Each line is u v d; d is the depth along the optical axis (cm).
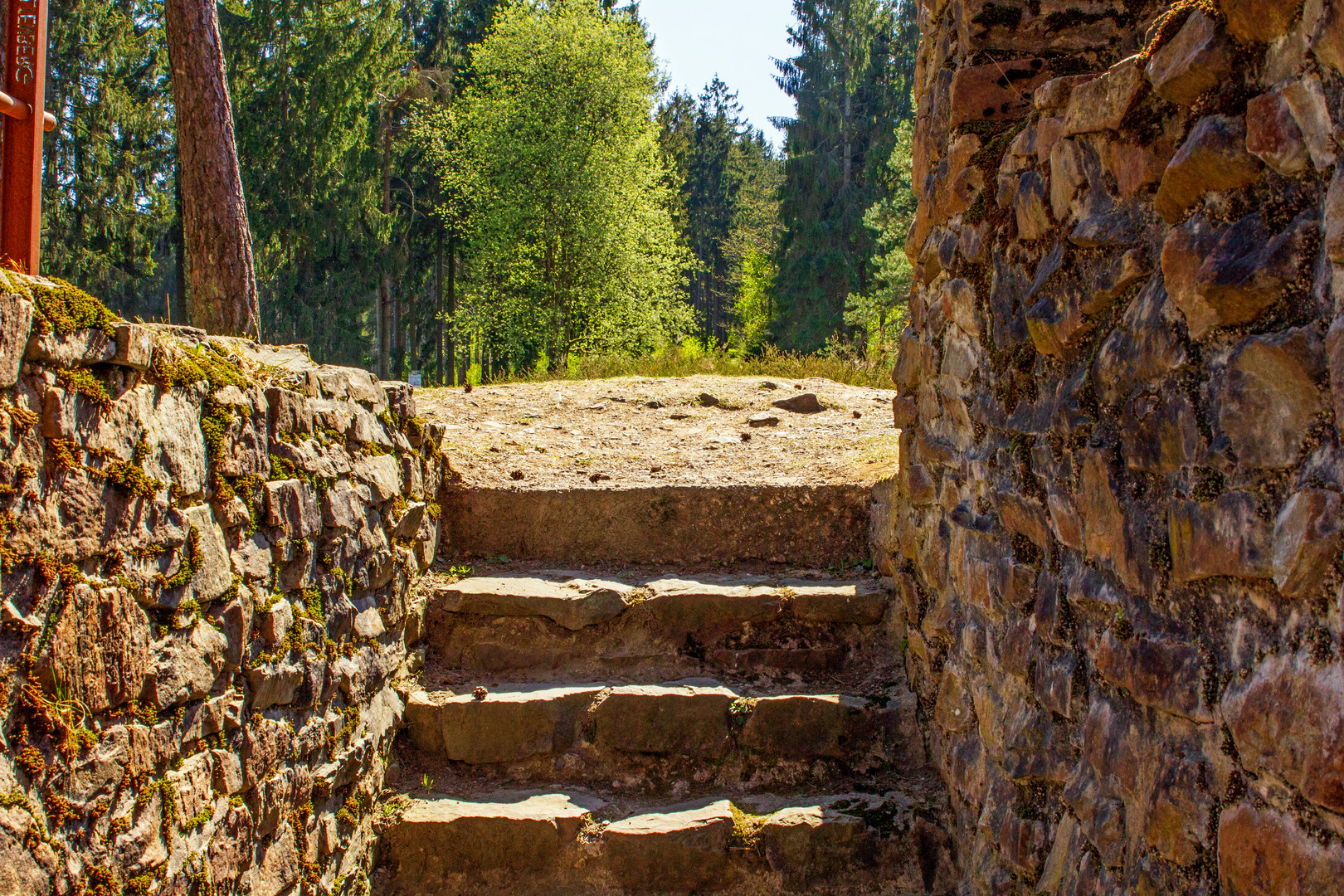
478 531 428
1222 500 151
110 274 2589
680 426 612
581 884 303
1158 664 172
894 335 2669
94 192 2459
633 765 339
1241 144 148
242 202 652
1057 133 223
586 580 400
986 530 272
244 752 230
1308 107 134
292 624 255
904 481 366
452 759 339
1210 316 155
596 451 529
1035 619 235
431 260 3597
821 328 3375
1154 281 181
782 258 3556
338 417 299
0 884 151
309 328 3088
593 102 2331
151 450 195
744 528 429
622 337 2394
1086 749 205
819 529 429
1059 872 216
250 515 236
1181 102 167
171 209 2734
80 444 173
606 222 2362
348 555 298
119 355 183
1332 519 125
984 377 279
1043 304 226
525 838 305
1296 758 131
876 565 414
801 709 341
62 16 2348
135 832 186
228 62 2927
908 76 3622
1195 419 161
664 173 2583
